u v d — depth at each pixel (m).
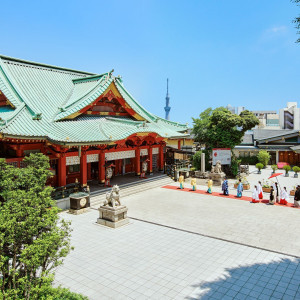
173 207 26.39
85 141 25.66
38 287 8.84
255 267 14.84
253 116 43.56
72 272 14.32
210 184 32.38
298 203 26.39
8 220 9.12
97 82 33.94
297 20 13.98
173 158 49.53
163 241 18.34
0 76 28.62
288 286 13.02
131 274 14.14
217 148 42.56
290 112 77.06
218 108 46.06
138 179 36.47
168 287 12.96
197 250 16.98
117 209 21.09
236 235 19.30
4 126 22.48
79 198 24.28
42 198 10.38
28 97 29.80
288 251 16.73
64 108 29.39
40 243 8.96
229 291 12.61
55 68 37.53
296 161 60.88
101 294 12.41
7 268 9.48
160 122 47.66
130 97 42.66
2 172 11.73
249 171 53.34
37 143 26.14
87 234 19.48
